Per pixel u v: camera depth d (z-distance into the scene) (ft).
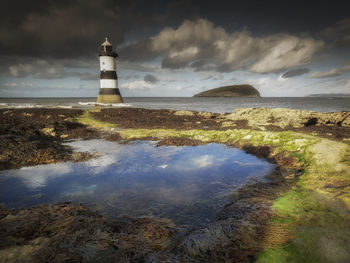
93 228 13.60
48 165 29.89
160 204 18.25
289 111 70.85
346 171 21.24
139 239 12.69
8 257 10.32
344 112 65.82
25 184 23.12
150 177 24.98
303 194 17.80
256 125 66.23
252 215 14.82
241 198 18.86
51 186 22.49
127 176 25.41
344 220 13.20
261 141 36.91
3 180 24.29
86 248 11.45
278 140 34.99
